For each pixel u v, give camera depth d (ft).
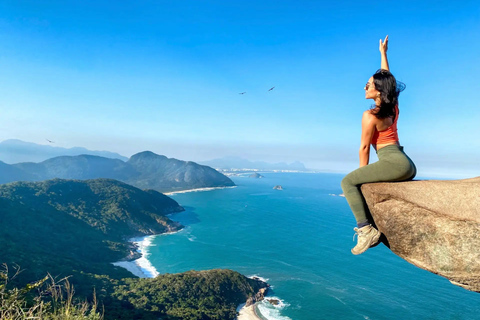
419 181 13.70
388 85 13.20
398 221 13.33
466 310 204.03
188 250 361.92
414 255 13.25
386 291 235.61
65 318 19.70
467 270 12.01
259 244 381.81
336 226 489.26
